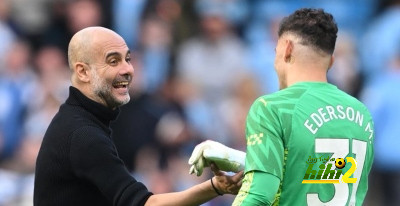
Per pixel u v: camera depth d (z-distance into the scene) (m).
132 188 17.38
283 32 17.28
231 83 40.22
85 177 17.62
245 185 16.31
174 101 37.47
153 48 39.84
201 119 38.34
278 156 16.25
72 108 18.12
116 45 18.25
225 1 41.50
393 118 37.06
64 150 17.75
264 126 16.41
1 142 36.47
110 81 18.16
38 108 36.66
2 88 37.41
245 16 42.59
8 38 40.12
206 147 17.59
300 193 16.53
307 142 16.47
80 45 18.22
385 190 37.16
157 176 34.84
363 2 45.03
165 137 35.59
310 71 17.03
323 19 17.09
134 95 35.44
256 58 41.28
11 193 33.34
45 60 38.38
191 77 39.88
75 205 17.83
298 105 16.59
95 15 40.09
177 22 40.84
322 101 16.78
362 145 17.02
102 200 17.94
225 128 37.94
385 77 37.53
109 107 18.41
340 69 40.66
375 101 37.31
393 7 42.44
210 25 40.81
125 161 34.97
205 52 40.41
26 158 34.50
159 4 40.78
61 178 17.83
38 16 40.88
